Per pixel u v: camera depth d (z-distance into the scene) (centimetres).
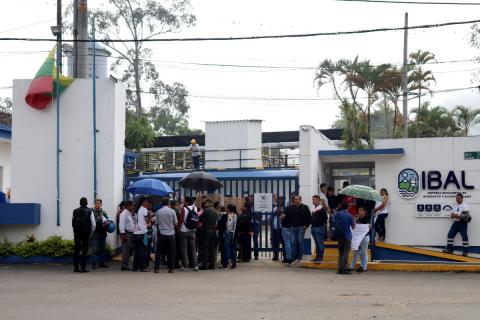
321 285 1572
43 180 2156
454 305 1248
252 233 2169
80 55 2288
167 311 1187
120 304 1272
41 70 2153
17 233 2142
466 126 4634
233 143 4325
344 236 1803
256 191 2531
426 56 4203
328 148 2623
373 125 5100
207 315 1143
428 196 2283
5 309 1219
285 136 4816
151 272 1856
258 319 1102
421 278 1719
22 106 2180
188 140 4941
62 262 2073
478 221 2225
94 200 2123
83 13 2300
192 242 1902
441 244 2261
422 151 2298
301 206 1998
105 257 2081
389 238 2309
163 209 1845
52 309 1216
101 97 2153
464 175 2248
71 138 2152
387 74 4156
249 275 1777
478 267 1845
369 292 1445
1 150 2998
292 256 2000
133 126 4156
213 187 2155
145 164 3186
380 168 2338
